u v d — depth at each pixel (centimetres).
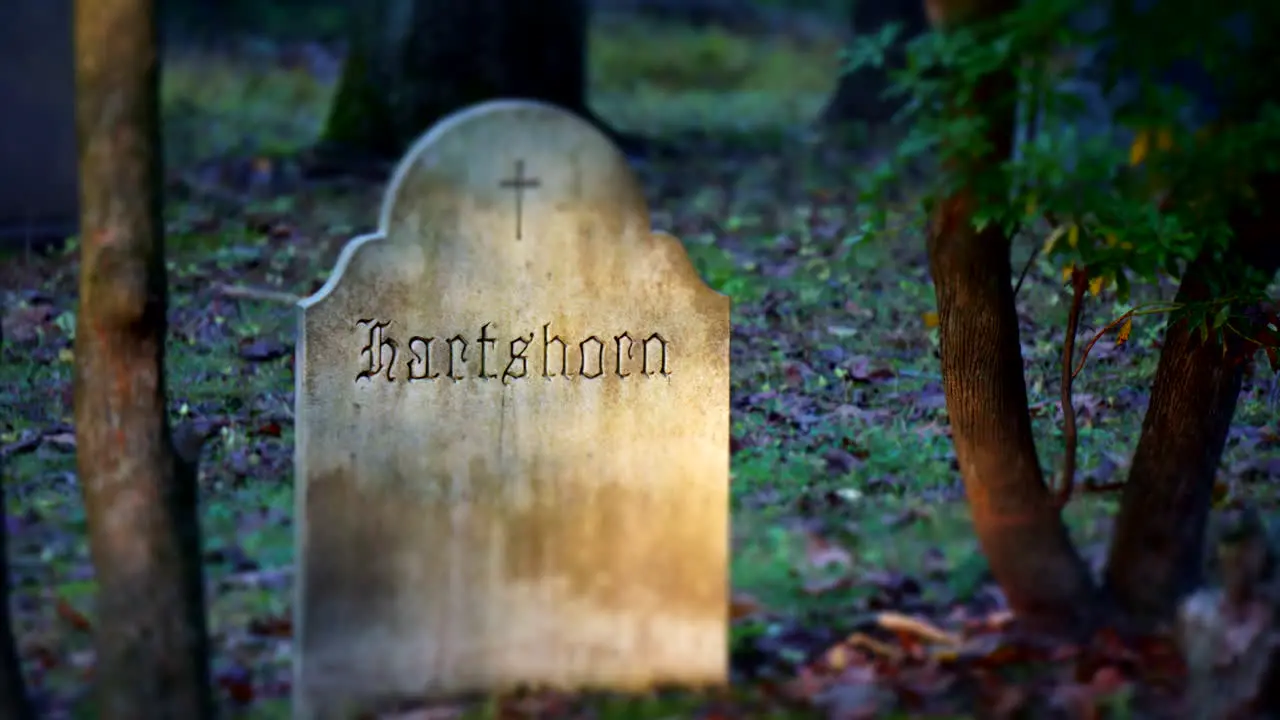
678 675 693
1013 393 705
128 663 605
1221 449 710
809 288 1225
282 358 1069
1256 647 607
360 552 662
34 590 763
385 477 661
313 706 663
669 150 1795
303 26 2900
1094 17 751
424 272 658
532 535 678
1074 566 711
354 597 662
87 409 611
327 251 1324
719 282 1232
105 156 596
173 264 1267
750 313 1172
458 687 678
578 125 667
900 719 650
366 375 656
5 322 1114
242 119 1967
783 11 3366
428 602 671
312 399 650
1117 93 1165
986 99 647
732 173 1672
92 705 665
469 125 657
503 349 668
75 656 705
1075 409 975
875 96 1927
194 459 632
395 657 670
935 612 754
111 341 606
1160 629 704
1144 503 709
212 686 670
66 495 866
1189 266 708
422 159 654
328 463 655
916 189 1539
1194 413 702
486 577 676
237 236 1357
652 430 682
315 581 658
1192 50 652
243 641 727
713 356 684
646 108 2209
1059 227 708
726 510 690
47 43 1312
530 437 674
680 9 3188
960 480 903
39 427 949
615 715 662
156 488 611
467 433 668
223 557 802
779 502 878
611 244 673
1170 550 704
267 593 772
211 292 1196
